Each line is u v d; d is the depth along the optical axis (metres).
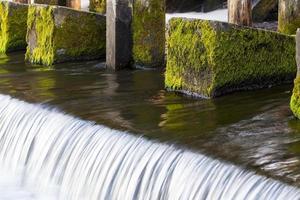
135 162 6.70
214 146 6.44
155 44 11.38
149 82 10.14
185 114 7.88
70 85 10.12
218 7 17.52
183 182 6.09
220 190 5.73
